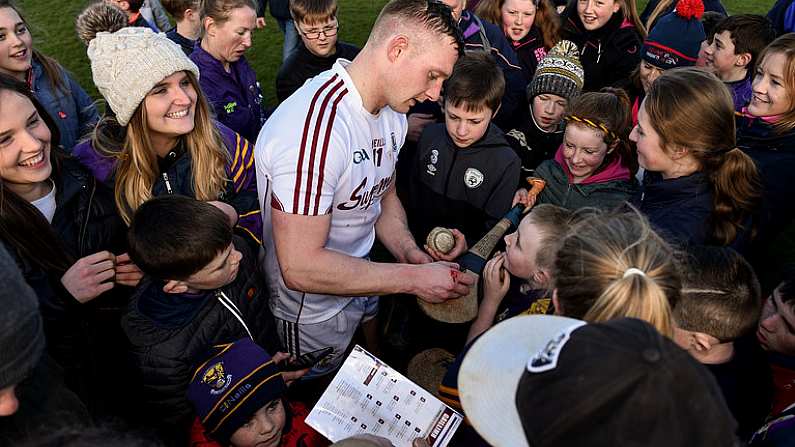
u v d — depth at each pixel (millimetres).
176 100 2244
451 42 1849
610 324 1016
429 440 1646
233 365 1732
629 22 4098
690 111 2012
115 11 3990
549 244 1899
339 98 1950
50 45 6523
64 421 1315
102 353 2225
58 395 1371
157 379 1896
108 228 2268
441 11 1853
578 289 1356
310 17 3506
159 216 1827
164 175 2385
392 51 1866
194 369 1842
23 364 1103
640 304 1218
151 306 1926
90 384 2072
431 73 1891
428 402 1685
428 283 2141
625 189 2719
